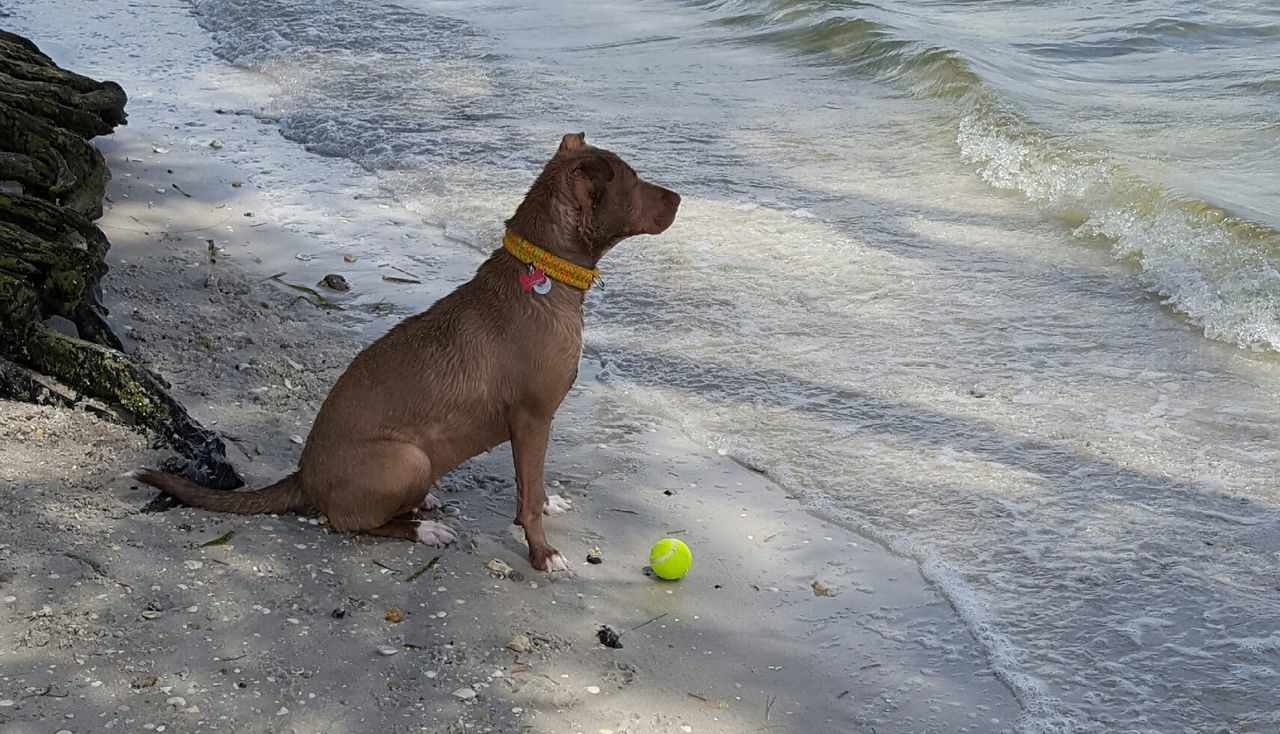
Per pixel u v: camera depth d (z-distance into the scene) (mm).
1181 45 7648
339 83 6703
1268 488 3316
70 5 8430
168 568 2762
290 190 5074
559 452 3408
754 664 2721
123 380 3162
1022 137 5582
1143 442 3510
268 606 2707
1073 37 7789
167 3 8680
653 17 8500
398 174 5332
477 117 6188
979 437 3533
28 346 3240
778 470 3365
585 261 2902
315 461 2918
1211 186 5000
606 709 2559
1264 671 2744
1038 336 4078
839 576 2996
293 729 2439
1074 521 3191
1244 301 4184
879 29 7359
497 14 8672
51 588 2668
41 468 3002
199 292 4043
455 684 2576
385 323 3982
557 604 2830
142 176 5043
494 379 2881
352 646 2637
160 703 2453
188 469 3039
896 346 4016
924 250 4688
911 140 5879
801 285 4406
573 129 6012
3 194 3504
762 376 3830
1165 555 3070
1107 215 4863
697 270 4496
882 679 2705
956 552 3078
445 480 3229
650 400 3682
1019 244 4727
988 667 2744
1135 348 4000
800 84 6836
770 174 5434
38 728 2377
